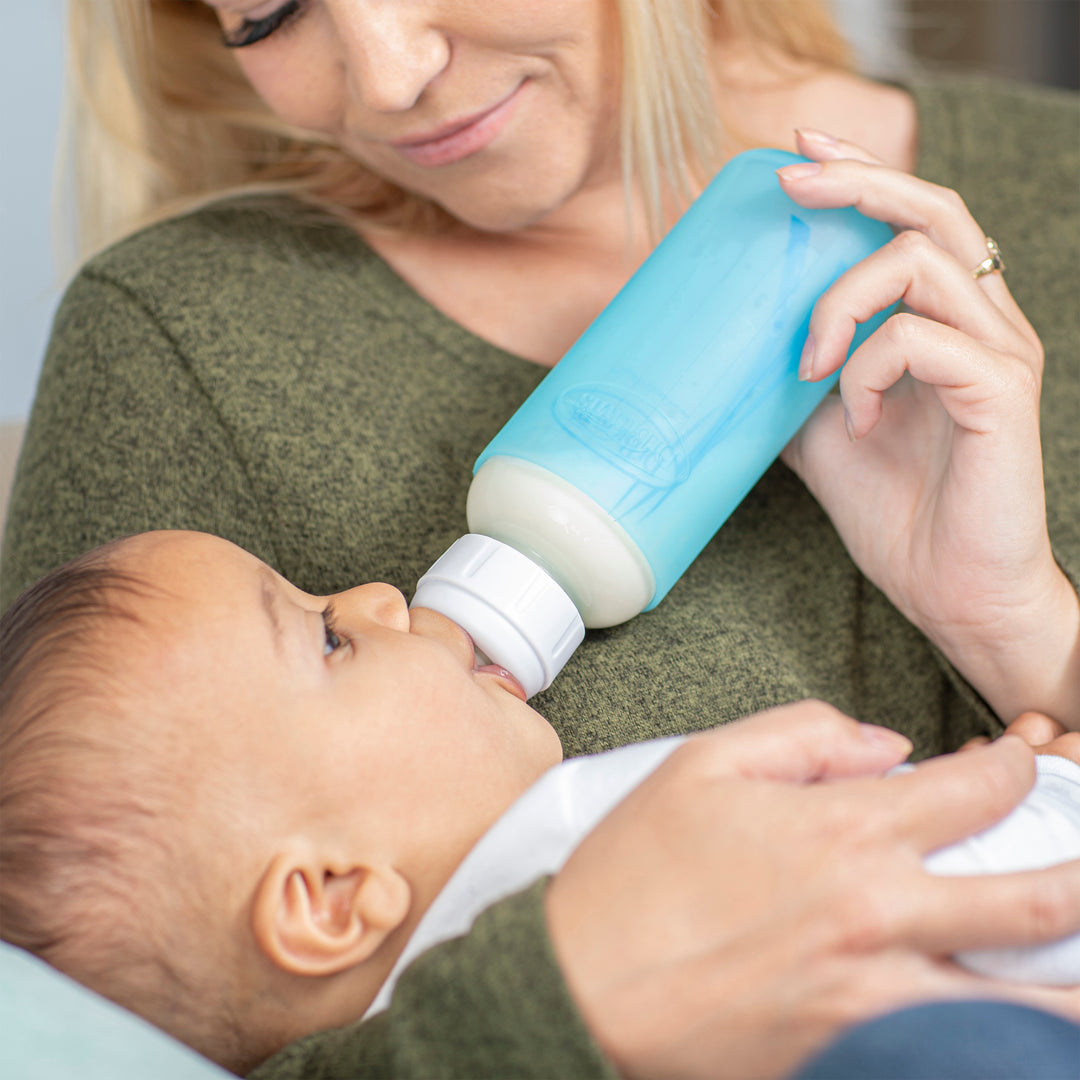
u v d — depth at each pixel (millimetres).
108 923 531
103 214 1121
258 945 544
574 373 673
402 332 851
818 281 685
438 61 708
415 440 797
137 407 801
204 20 1038
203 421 794
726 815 464
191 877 538
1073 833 561
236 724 555
